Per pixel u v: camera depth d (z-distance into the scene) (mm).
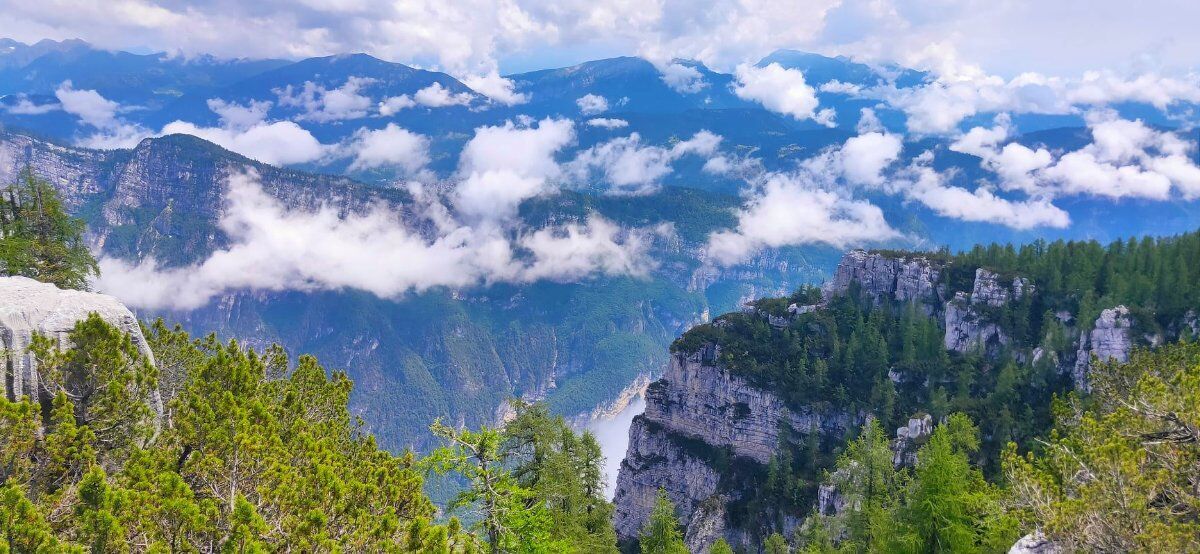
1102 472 33250
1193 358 56719
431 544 29500
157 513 26250
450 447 42844
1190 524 29578
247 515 26578
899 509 57375
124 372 34438
